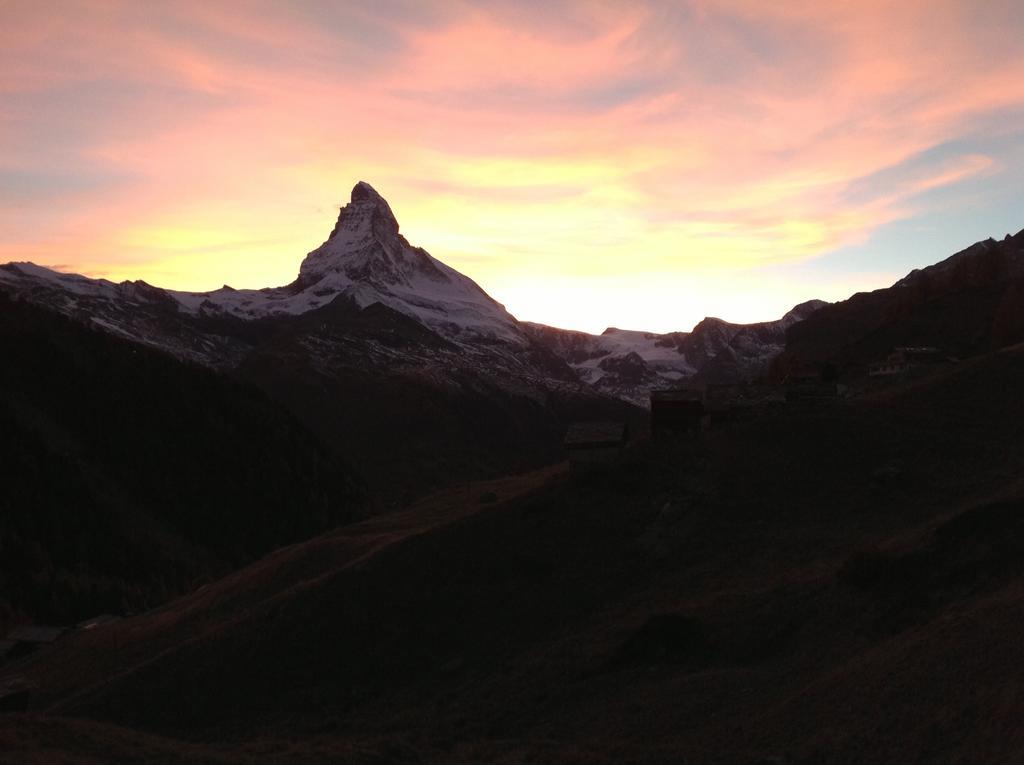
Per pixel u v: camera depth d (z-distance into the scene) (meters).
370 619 69.12
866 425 84.44
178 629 95.94
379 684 62.44
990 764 31.84
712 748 41.09
